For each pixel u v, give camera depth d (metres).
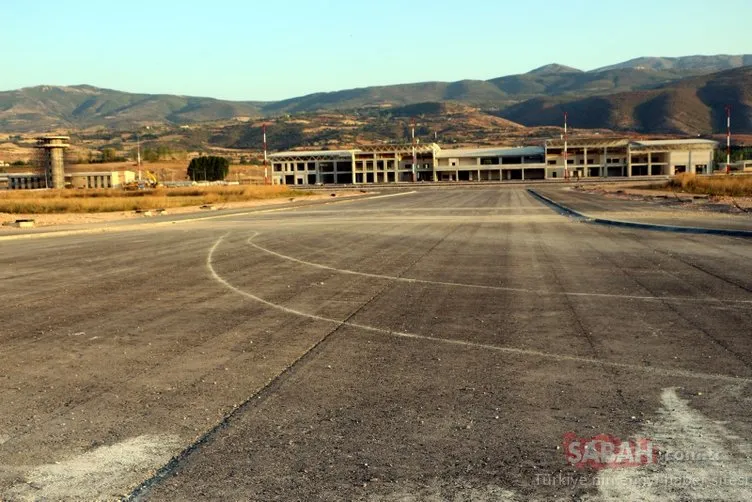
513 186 115.81
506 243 21.66
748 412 6.08
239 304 11.71
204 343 8.91
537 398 6.53
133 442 5.53
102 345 8.84
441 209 45.03
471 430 5.71
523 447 5.34
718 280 13.72
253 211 48.09
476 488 4.66
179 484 4.77
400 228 28.48
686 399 6.45
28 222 36.31
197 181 178.62
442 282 13.88
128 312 11.07
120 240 25.42
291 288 13.34
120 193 92.00
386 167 169.62
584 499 4.49
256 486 4.72
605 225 29.09
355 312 10.90
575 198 58.22
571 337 9.03
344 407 6.32
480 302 11.63
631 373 7.33
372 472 4.92
